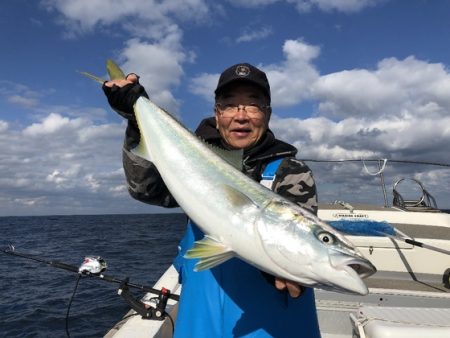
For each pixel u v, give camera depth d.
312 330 2.38
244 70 2.57
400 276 5.03
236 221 2.26
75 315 9.54
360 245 5.12
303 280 2.12
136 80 2.81
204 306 2.38
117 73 2.83
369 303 4.42
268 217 2.20
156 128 2.69
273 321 2.30
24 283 13.66
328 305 4.48
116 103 2.71
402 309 3.35
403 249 5.04
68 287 12.70
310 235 2.12
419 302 4.32
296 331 2.32
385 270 5.06
